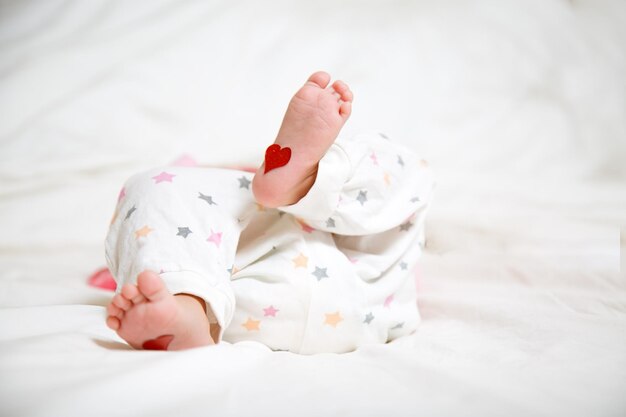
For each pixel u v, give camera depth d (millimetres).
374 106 1954
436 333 1017
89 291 1141
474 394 673
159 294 722
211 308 834
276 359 819
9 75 1898
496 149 1907
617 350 866
